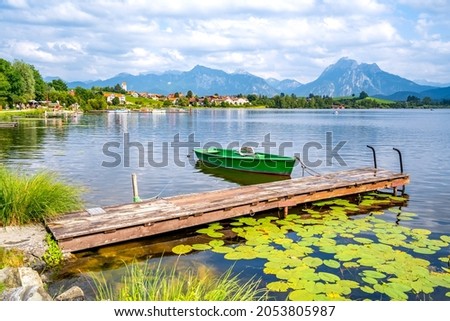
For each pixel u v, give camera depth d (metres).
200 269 7.36
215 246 8.46
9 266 6.79
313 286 6.31
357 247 8.12
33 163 21.03
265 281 6.82
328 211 11.51
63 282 6.84
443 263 7.56
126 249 8.41
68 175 17.66
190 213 9.33
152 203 10.24
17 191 8.73
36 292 5.15
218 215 9.91
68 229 8.04
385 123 70.75
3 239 7.79
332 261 7.39
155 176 18.14
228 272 6.84
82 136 38.75
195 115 118.06
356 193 13.63
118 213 9.24
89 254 8.05
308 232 9.24
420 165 21.25
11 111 78.56
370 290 6.25
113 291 6.43
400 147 30.36
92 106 126.06
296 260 7.42
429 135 42.50
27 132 42.09
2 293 5.32
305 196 11.64
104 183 16.03
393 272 6.91
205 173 19.39
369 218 10.55
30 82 89.62
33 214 8.79
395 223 10.50
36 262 7.30
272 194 11.16
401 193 14.31
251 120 83.50
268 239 8.84
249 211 10.48
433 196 13.82
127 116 102.69
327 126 60.53
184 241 8.98
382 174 14.56
